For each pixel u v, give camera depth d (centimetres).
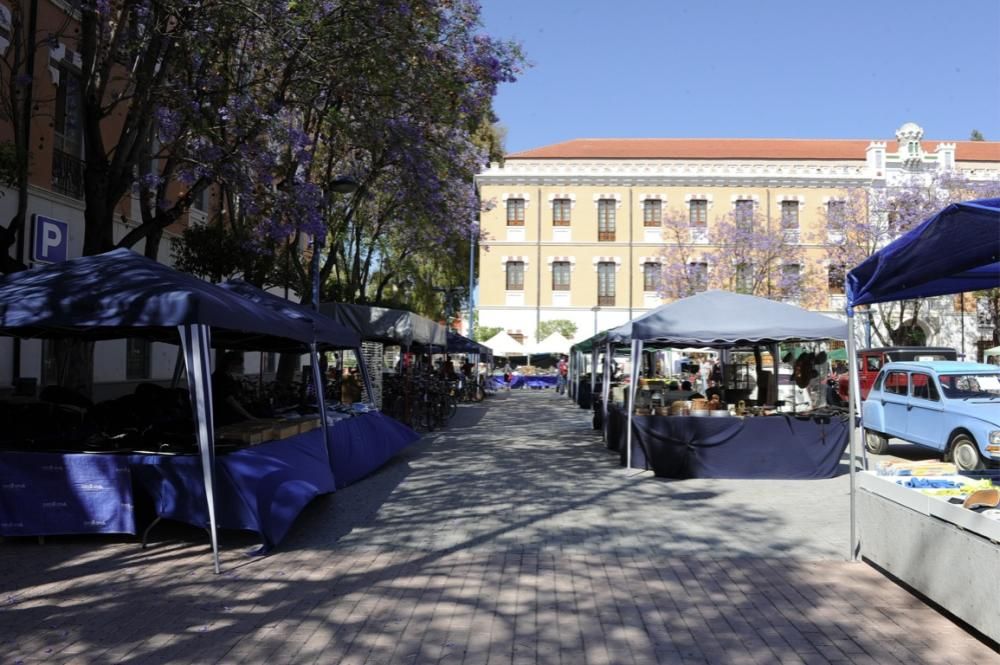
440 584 567
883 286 629
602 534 731
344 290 2464
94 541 683
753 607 519
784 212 4459
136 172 1402
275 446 756
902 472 609
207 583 565
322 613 501
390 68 1223
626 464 1168
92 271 671
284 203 1252
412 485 998
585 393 2506
